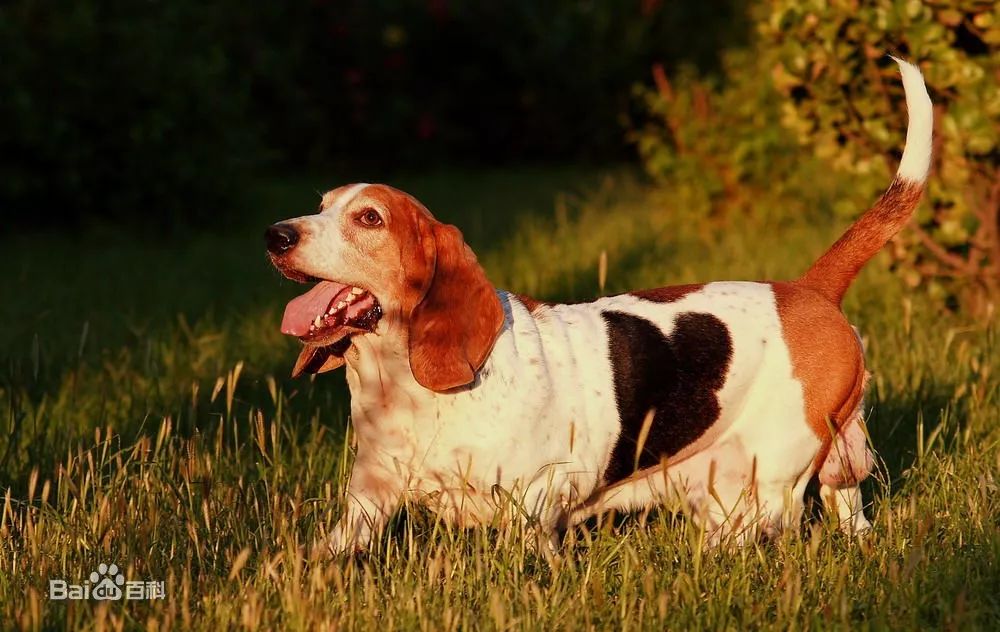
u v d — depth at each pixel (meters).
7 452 6.07
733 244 12.05
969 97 8.34
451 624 4.39
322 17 20.55
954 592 4.69
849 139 9.06
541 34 21.42
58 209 14.34
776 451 5.55
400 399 5.15
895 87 8.75
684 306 5.61
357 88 20.67
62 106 13.62
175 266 12.45
